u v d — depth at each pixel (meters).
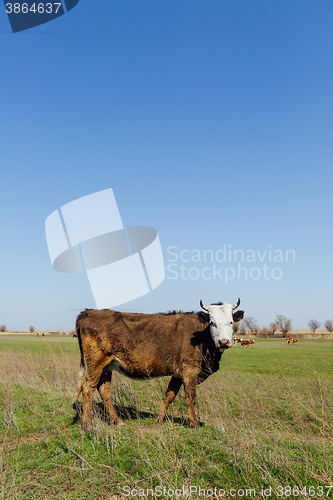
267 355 30.50
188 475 4.64
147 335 7.61
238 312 7.90
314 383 9.15
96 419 7.02
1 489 4.52
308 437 5.88
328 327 105.81
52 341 41.75
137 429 6.30
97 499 4.39
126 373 7.77
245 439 5.61
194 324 7.81
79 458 5.45
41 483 4.81
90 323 7.55
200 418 7.67
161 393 9.77
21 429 7.03
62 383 10.78
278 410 7.66
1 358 14.85
